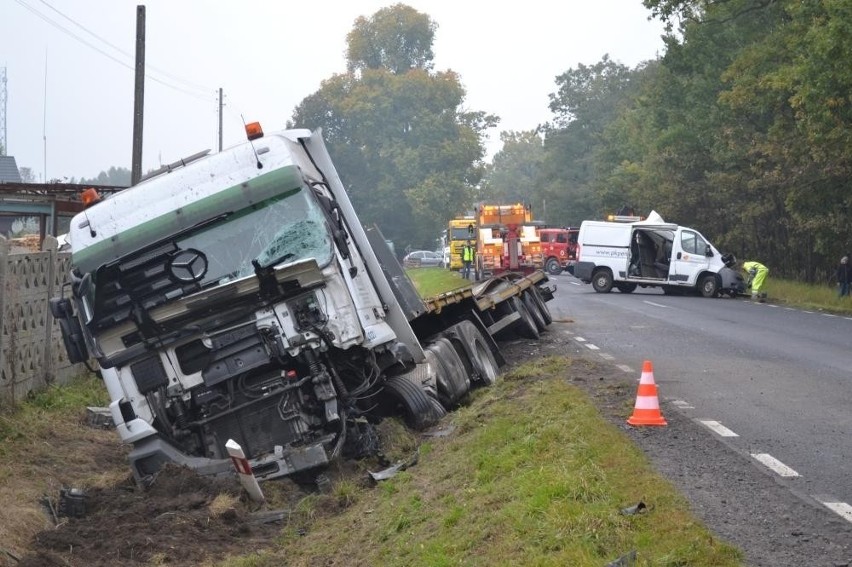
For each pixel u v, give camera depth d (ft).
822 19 105.81
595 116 385.91
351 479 32.14
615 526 20.40
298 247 32.27
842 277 115.24
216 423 32.32
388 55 315.37
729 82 140.46
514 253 161.58
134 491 32.14
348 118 282.77
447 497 26.08
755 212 146.92
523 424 32.09
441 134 286.87
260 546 27.50
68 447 39.40
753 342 64.03
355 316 32.42
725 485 25.32
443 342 44.55
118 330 31.73
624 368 49.57
